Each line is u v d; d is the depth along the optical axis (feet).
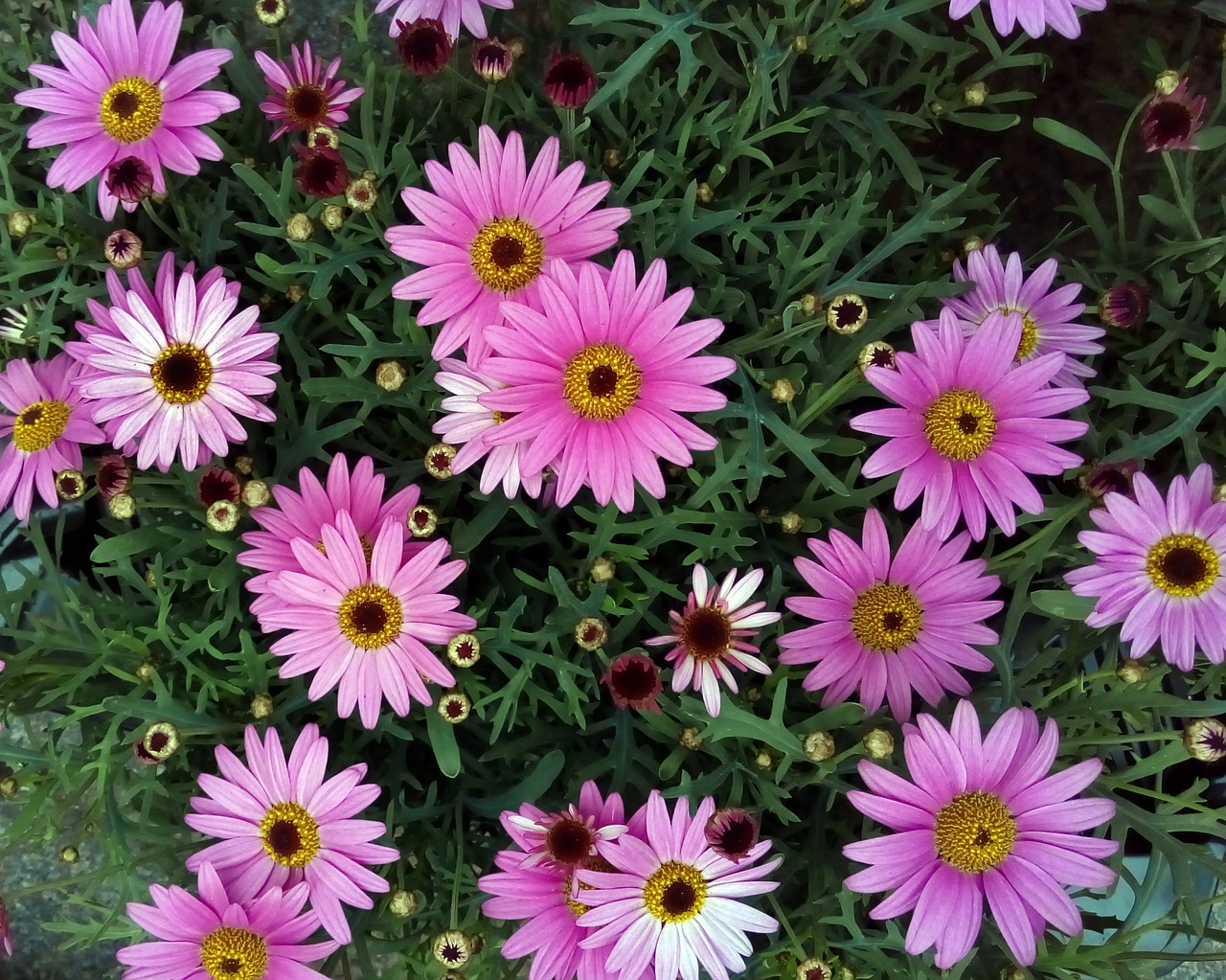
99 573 0.97
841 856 0.94
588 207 0.88
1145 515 0.86
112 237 0.92
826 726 0.89
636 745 0.97
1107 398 0.98
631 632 1.00
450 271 0.88
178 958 0.90
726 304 0.99
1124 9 1.20
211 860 0.89
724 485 0.93
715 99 1.09
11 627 0.95
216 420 0.91
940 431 0.84
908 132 1.11
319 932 0.98
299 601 0.88
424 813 0.94
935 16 1.08
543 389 0.85
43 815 0.98
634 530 0.92
